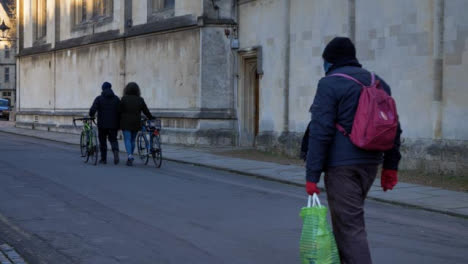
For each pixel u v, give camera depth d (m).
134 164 15.06
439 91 13.02
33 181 11.15
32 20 35.78
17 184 10.70
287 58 17.52
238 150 18.97
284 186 11.72
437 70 13.02
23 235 6.79
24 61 36.59
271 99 18.30
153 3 24.14
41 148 19.95
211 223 7.68
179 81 22.09
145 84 24.25
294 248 6.38
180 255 6.01
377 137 4.00
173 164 15.47
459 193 10.75
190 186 11.22
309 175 4.15
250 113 20.23
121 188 10.62
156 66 23.52
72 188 10.41
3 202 8.84
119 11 26.03
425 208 9.36
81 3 30.88
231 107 20.62
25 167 13.47
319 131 4.10
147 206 8.84
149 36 23.91
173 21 22.11
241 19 20.05
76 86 30.33
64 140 24.55
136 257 5.91
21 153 17.39
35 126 35.00
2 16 71.88
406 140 13.73
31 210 8.27
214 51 20.56
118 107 14.55
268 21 18.44
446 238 7.21
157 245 6.41
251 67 20.11
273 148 17.81
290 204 9.37
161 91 23.20
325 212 4.14
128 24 25.50
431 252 6.42
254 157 16.91
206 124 20.69
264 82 18.64
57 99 32.47
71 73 30.84
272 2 18.20
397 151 4.32
